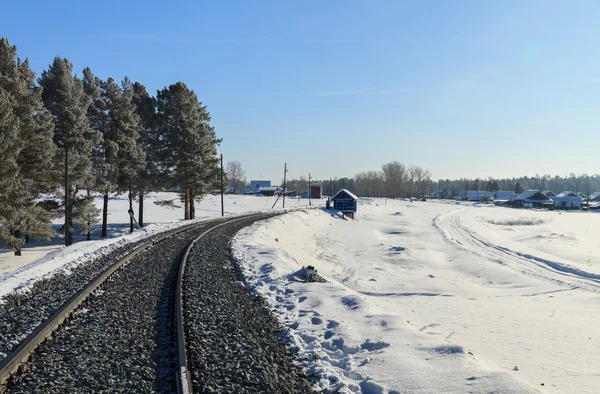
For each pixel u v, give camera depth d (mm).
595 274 26016
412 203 131875
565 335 10664
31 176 29109
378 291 19672
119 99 40219
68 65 34812
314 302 10930
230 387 5527
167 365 6398
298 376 6273
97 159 38906
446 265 32375
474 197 181250
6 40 28312
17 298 10484
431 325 10914
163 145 48688
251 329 8227
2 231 24984
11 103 24953
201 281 12609
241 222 38562
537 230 58500
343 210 70625
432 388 5551
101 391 5492
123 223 49750
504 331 10867
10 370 5867
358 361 6816
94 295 10805
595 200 154250
